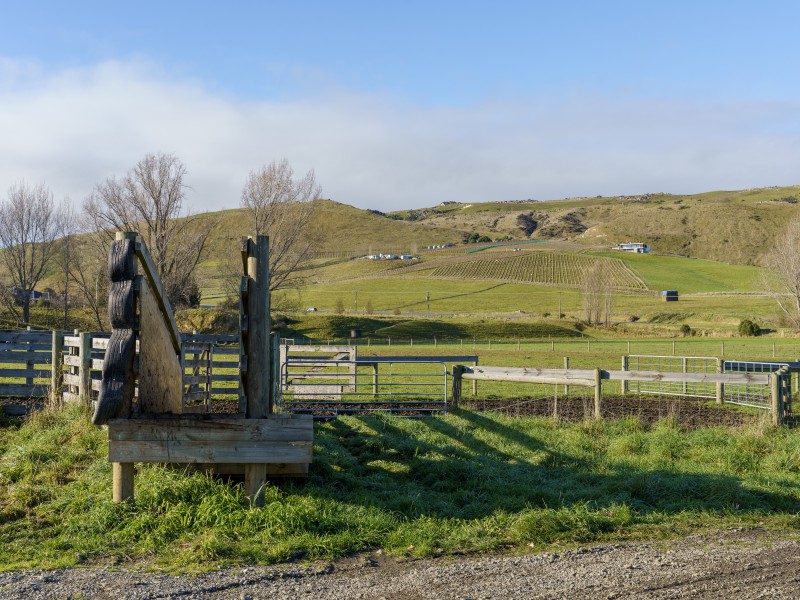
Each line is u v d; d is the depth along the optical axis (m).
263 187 57.69
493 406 18.02
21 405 14.91
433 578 6.50
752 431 13.23
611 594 6.07
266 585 6.27
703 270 151.62
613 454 12.31
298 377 21.08
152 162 49.59
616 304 108.88
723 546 7.57
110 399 8.16
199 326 49.69
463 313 96.88
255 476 8.55
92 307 51.78
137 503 8.20
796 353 46.41
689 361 39.03
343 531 7.78
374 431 13.31
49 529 7.86
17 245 66.00
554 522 8.16
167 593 6.03
